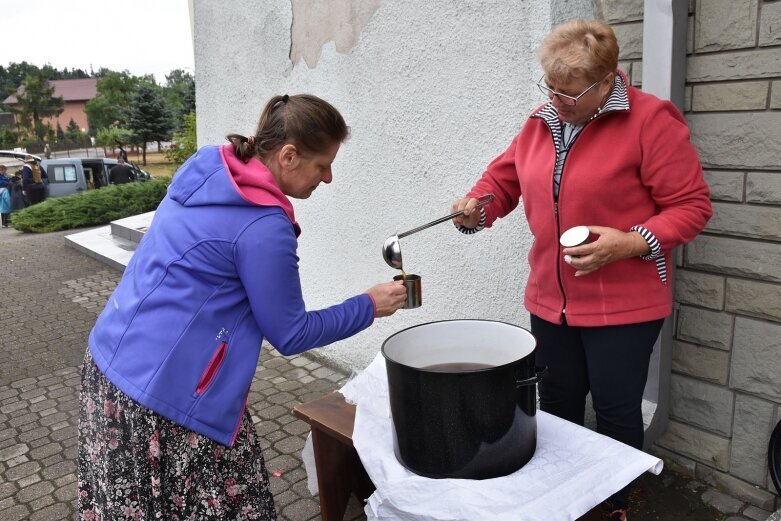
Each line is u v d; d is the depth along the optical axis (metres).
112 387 1.53
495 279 2.76
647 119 1.72
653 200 1.82
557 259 1.90
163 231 1.54
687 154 1.74
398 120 3.07
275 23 3.74
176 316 1.48
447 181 2.90
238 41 4.09
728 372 2.26
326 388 3.62
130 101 33.72
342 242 3.61
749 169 2.09
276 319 1.48
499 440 1.60
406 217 3.16
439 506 1.56
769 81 1.99
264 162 1.59
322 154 1.57
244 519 1.61
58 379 4.14
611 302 1.85
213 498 1.56
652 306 1.85
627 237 1.68
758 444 2.23
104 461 1.55
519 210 2.58
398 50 2.98
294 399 3.50
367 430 1.94
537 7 2.34
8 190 14.77
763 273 2.11
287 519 2.44
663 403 2.41
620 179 1.77
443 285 3.03
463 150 2.79
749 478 2.28
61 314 5.71
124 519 1.54
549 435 1.83
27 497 2.73
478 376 1.54
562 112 1.75
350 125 3.36
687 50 2.16
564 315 1.94
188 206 1.53
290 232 1.51
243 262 1.47
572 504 1.53
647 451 2.58
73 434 3.32
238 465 1.59
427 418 1.60
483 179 2.18
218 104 4.43
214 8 4.24
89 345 1.64
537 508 1.52
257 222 1.47
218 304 1.49
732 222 2.16
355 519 2.36
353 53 3.24
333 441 2.16
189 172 1.57
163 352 1.47
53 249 9.11
